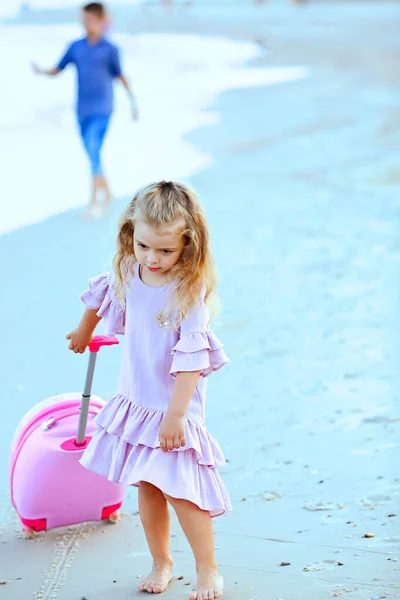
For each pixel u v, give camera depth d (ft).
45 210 69.10
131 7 348.18
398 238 61.72
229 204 71.41
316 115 117.80
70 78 144.77
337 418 34.37
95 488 26.18
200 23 290.15
